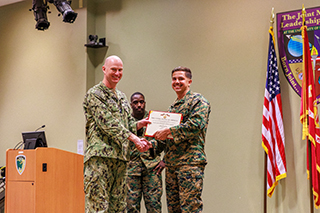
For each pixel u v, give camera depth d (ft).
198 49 15.83
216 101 15.20
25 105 19.13
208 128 15.20
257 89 14.48
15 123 19.30
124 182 10.15
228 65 15.14
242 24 15.05
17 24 19.90
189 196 9.91
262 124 13.83
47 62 18.79
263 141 13.60
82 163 13.85
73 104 17.80
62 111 18.06
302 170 13.38
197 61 15.79
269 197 13.76
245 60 14.83
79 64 17.89
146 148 9.87
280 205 13.58
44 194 12.19
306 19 13.84
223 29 15.40
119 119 9.97
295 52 13.96
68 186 13.14
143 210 16.20
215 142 15.02
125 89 17.34
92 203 9.49
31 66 19.24
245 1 15.07
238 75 14.90
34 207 11.85
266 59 14.44
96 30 18.34
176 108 10.89
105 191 9.55
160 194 12.66
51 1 15.61
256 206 13.99
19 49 19.67
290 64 13.99
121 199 10.07
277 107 13.65
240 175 14.42
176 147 10.25
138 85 17.04
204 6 15.92
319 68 13.24
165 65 16.52
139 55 17.19
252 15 14.89
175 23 16.49
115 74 10.07
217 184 14.79
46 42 18.94
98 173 9.54
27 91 19.17
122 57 17.56
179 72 10.80
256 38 14.73
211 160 15.01
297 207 13.33
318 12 13.67
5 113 19.66
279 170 13.32
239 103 14.75
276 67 13.92
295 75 13.88
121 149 9.82
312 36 13.67
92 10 18.28
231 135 14.75
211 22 15.69
